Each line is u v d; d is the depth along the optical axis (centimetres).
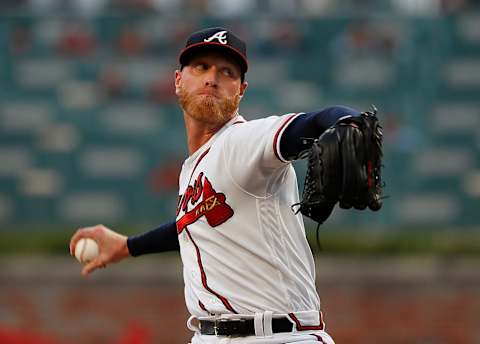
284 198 1485
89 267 1873
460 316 4019
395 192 4725
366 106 5194
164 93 5203
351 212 4569
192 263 1516
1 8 5994
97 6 6053
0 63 5347
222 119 1509
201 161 1498
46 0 6138
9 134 5047
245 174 1413
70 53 5425
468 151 4897
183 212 1527
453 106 5153
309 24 5472
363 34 5425
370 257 4150
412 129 5047
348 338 4028
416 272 4047
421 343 4003
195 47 1505
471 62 5272
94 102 5159
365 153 1248
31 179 4900
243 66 1532
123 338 4053
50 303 4153
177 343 4078
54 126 5053
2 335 4128
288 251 1475
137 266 4144
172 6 6097
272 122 1373
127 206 4825
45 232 4581
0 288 4181
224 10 6075
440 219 4669
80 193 4856
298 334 1472
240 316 1461
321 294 4066
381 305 4041
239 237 1456
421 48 5344
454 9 5806
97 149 4947
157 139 4975
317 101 5216
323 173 1261
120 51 5441
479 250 4153
